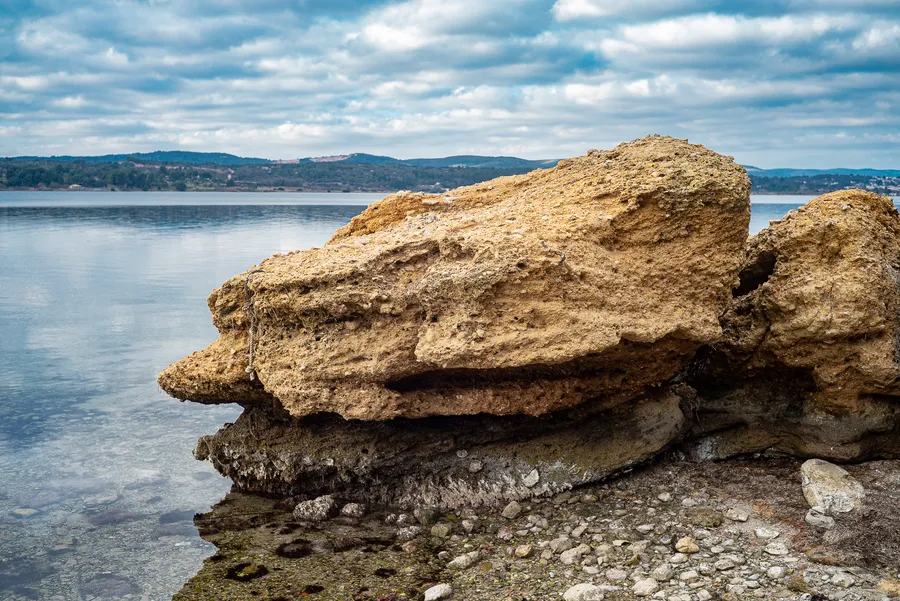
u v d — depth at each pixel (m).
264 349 4.32
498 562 3.70
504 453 4.38
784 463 4.30
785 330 4.14
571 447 4.35
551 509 4.14
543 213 4.12
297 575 3.73
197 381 4.63
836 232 4.10
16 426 5.88
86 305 10.68
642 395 4.43
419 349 3.87
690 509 3.94
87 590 3.73
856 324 3.96
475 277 3.77
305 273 4.12
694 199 3.97
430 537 4.01
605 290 3.86
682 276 4.04
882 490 3.86
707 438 4.54
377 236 4.44
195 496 4.70
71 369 7.38
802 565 3.39
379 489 4.48
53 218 27.83
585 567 3.55
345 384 4.10
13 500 4.66
